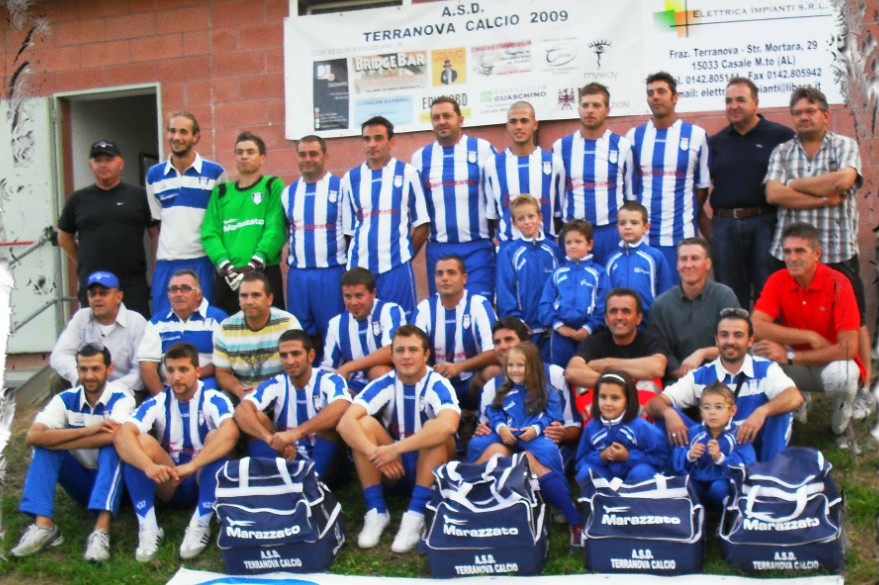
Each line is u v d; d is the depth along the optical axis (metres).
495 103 7.99
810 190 6.07
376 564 5.11
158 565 5.28
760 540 4.62
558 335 6.18
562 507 5.21
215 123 8.75
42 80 9.24
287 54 8.50
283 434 5.52
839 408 5.72
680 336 5.93
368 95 8.31
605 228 6.65
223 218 7.03
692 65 7.55
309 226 6.89
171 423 5.77
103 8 9.04
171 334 6.41
